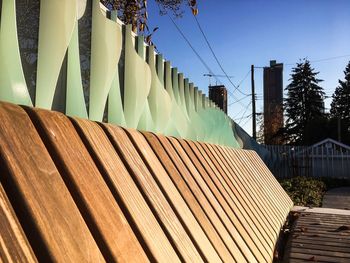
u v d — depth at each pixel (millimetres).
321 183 17766
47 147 1562
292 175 23688
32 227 1224
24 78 2084
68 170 1574
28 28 2225
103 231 1531
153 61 4184
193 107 5996
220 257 2521
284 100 61219
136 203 1958
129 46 3559
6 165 1286
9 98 1948
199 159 3783
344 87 62844
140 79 3738
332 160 25203
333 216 7473
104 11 3156
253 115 33938
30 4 2244
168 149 3080
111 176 1867
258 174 7082
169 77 4781
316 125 51312
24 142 1424
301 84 60344
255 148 13406
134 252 1649
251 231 3609
